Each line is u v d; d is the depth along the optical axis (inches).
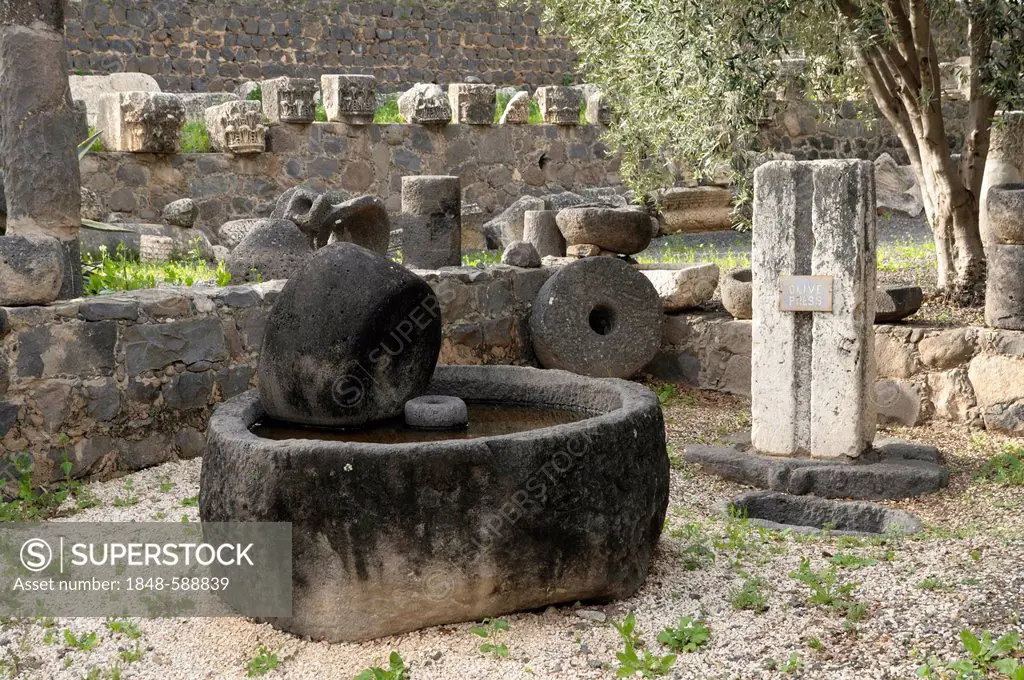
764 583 164.7
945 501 223.9
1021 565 162.9
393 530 144.1
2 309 206.2
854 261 230.7
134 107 495.8
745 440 258.7
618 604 158.4
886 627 145.5
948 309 327.3
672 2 294.8
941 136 329.4
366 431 174.6
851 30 313.4
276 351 171.5
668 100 336.8
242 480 147.6
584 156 655.8
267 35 694.5
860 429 237.1
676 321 331.0
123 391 224.4
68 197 227.9
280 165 550.0
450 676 137.6
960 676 129.6
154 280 284.7
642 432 161.8
